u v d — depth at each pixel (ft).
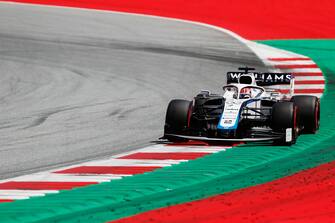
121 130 173.47
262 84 166.91
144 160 139.74
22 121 187.32
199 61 303.89
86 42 351.87
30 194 114.21
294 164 133.69
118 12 454.81
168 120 154.51
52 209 104.42
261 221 94.84
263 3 479.00
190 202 106.42
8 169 133.80
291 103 152.76
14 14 440.86
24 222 98.12
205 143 156.76
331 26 414.41
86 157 143.74
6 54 319.47
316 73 281.33
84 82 257.75
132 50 330.54
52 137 165.27
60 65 295.07
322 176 122.72
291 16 443.32
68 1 499.92
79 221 97.66
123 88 244.83
